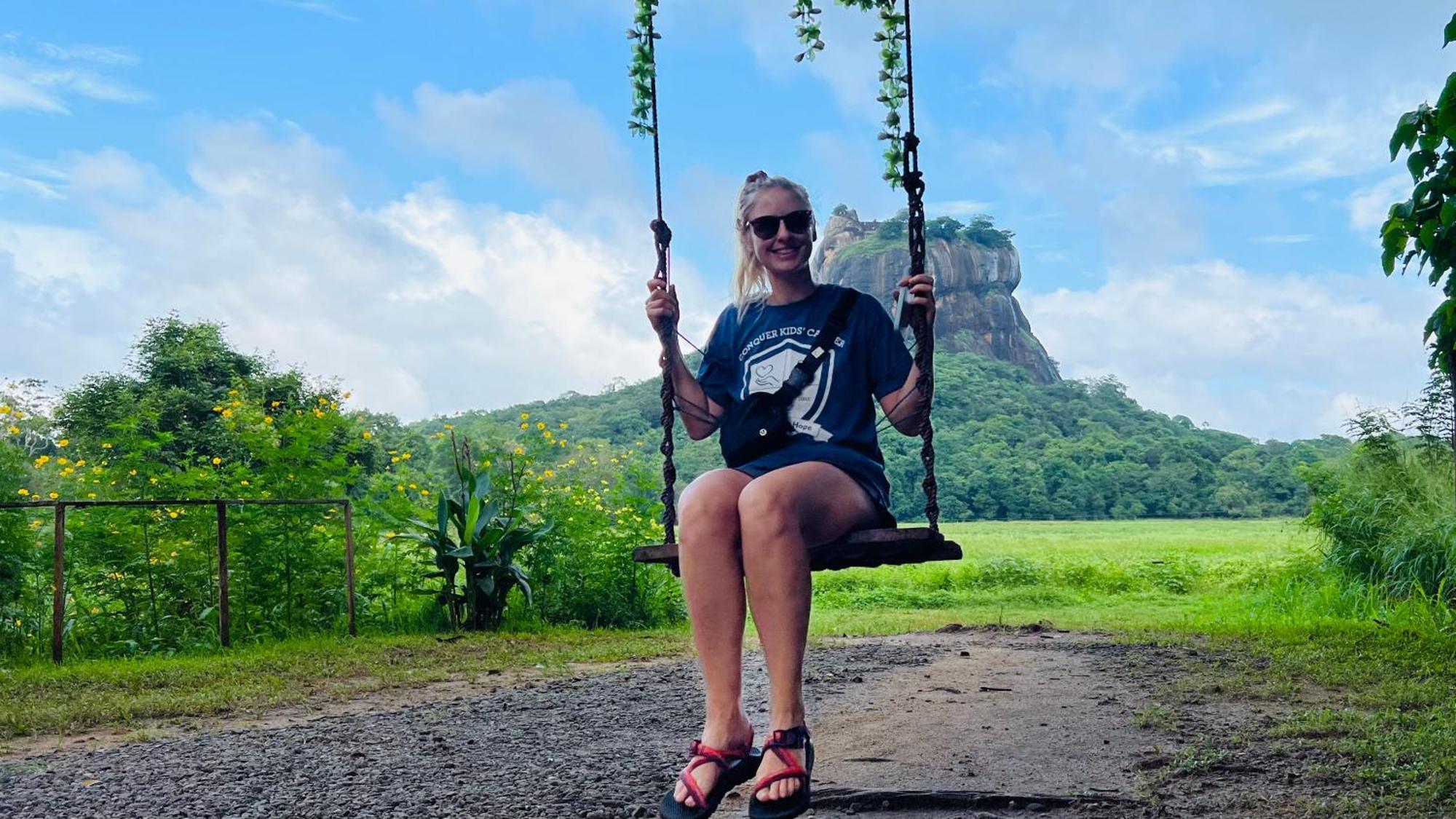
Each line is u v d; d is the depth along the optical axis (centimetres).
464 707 581
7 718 551
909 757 427
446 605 1102
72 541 907
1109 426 10650
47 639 869
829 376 293
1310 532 1523
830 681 656
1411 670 651
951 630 1095
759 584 264
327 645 896
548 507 1178
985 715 518
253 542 966
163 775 425
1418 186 548
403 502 1108
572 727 516
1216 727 477
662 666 773
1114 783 382
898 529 268
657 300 308
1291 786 373
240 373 3228
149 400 2973
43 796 394
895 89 330
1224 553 2841
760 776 262
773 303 309
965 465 8862
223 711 591
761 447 290
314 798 383
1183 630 1002
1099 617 1364
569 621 1148
